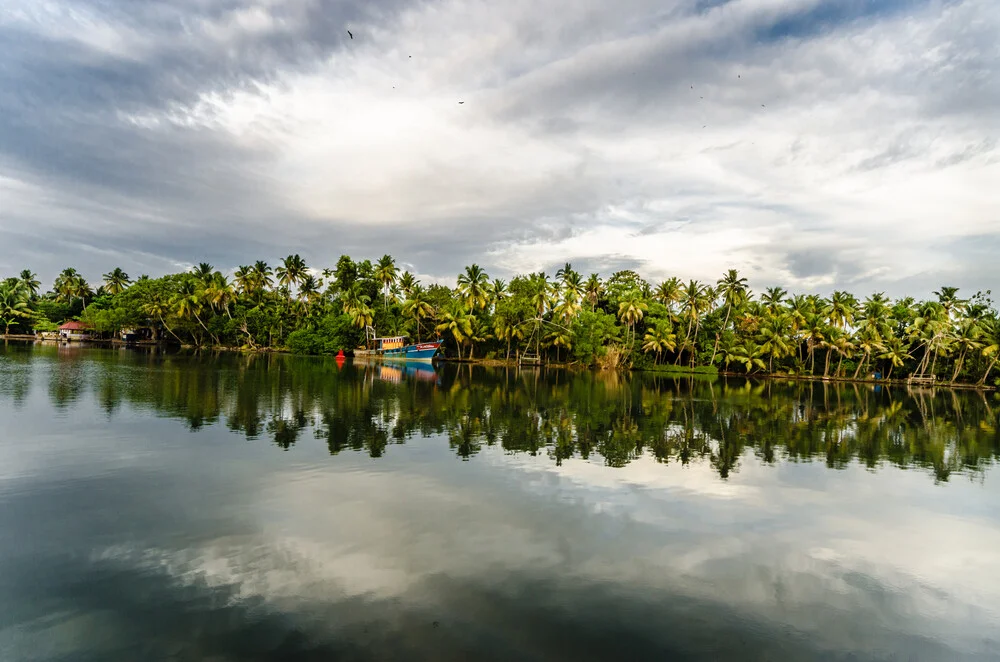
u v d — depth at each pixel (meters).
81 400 29.69
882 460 23.30
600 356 94.62
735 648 8.79
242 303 112.94
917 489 18.56
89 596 9.58
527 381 60.19
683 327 98.44
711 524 14.21
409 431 24.83
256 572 10.59
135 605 9.33
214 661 7.93
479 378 61.50
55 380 38.28
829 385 79.81
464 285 98.44
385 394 39.31
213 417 26.20
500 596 10.02
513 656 8.27
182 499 14.46
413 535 12.62
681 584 10.84
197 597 9.62
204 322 108.25
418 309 95.69
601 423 29.98
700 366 95.25
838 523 14.76
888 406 48.31
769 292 97.31
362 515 13.75
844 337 87.94
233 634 8.58
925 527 14.75
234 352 100.75
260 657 8.03
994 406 52.75
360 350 96.56
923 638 9.38
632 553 12.16
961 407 50.34
